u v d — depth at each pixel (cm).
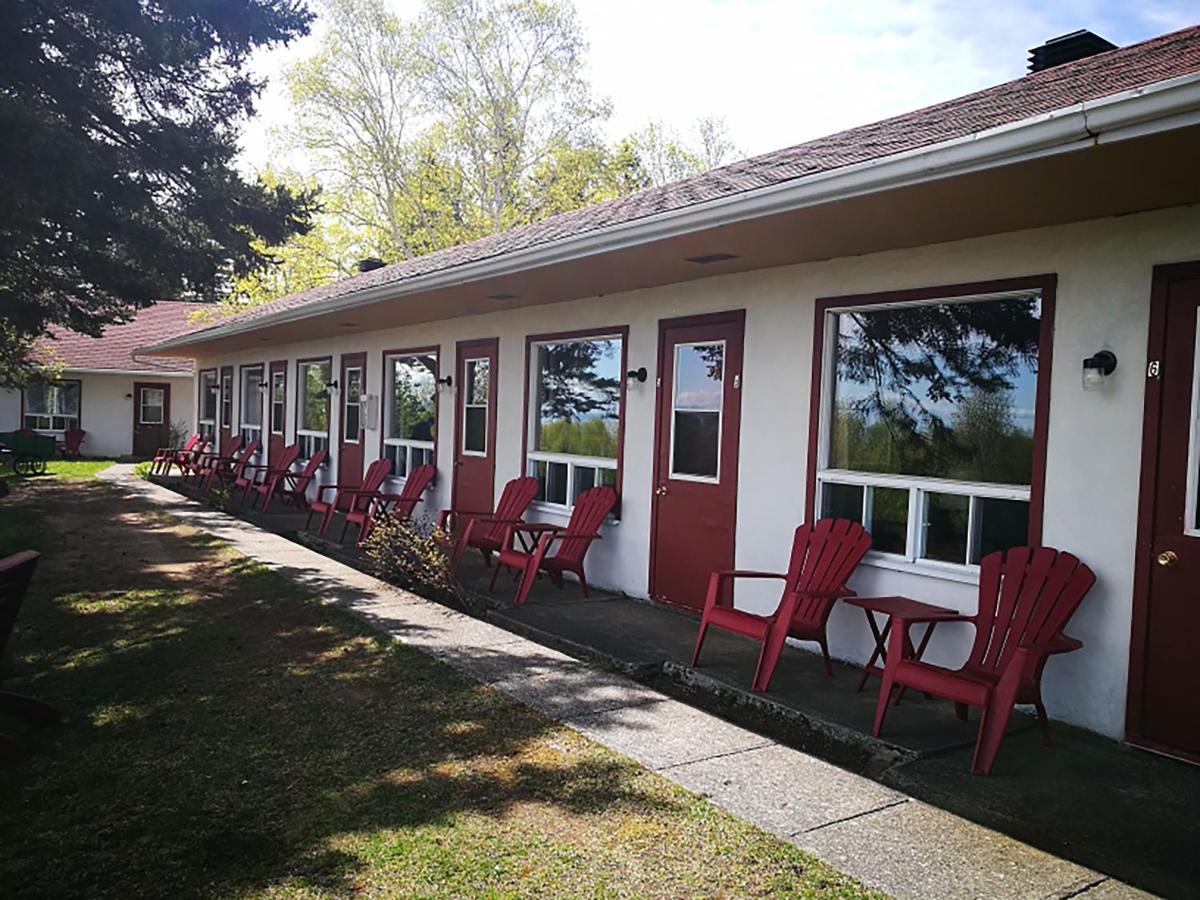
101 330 1177
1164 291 422
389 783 366
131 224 887
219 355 1975
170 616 661
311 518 1245
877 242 527
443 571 744
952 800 358
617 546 768
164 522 1178
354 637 598
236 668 532
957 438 518
